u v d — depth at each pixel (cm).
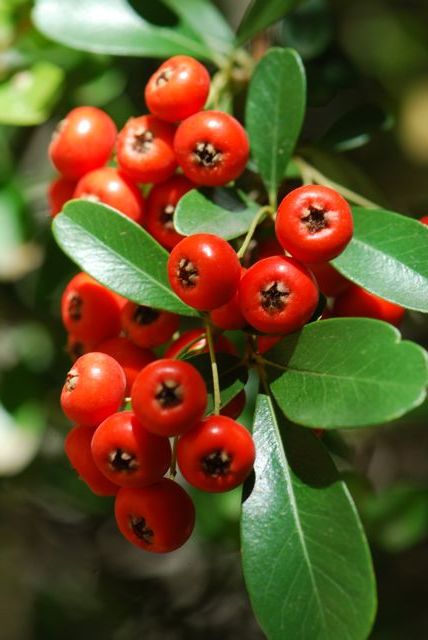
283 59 18
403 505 24
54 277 24
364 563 15
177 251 15
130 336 17
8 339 26
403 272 16
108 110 25
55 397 26
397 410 15
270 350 16
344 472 24
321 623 15
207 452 15
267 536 15
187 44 20
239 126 16
